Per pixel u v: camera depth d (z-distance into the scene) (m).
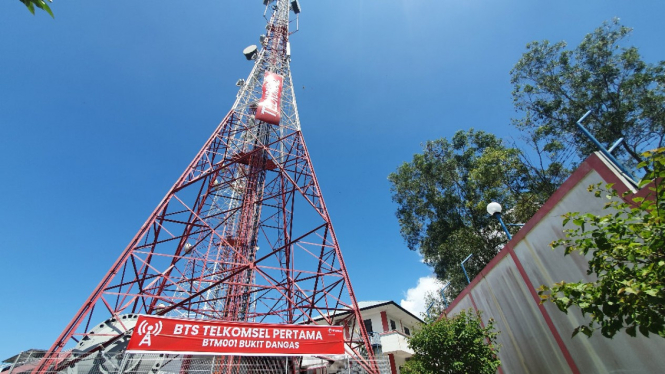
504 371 12.80
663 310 4.08
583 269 8.48
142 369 11.07
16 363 9.70
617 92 24.14
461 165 31.48
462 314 12.17
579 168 8.59
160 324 10.45
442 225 30.42
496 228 26.77
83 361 10.85
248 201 20.50
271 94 21.25
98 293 12.41
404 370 12.86
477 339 10.77
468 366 10.48
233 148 20.70
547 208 9.92
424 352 11.62
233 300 17.47
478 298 14.89
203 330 10.84
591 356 8.72
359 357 13.09
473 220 28.75
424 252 32.03
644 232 4.33
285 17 31.48
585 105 24.88
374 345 20.50
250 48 26.92
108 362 10.80
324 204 18.64
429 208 31.81
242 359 13.49
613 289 4.48
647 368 7.19
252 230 19.97
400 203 34.03
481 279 14.57
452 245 27.47
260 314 17.94
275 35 29.27
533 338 10.98
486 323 14.12
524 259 11.21
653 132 22.17
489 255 25.94
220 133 20.23
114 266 13.22
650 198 6.57
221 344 10.78
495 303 13.38
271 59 26.92
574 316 9.18
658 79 22.36
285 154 21.02
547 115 26.89
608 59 24.98
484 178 25.58
